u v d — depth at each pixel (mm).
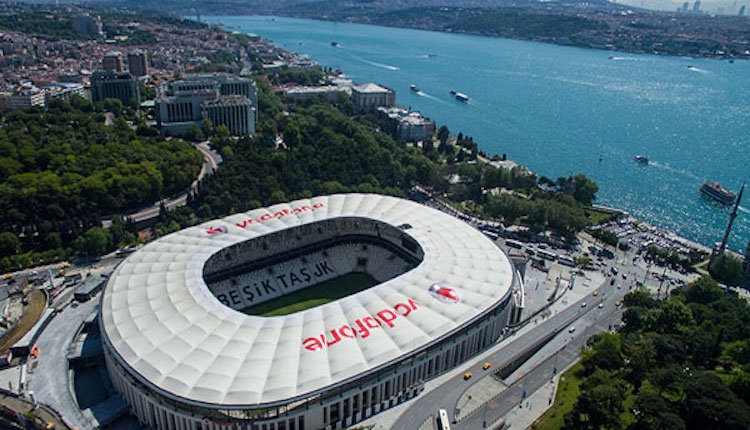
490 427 198375
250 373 188375
